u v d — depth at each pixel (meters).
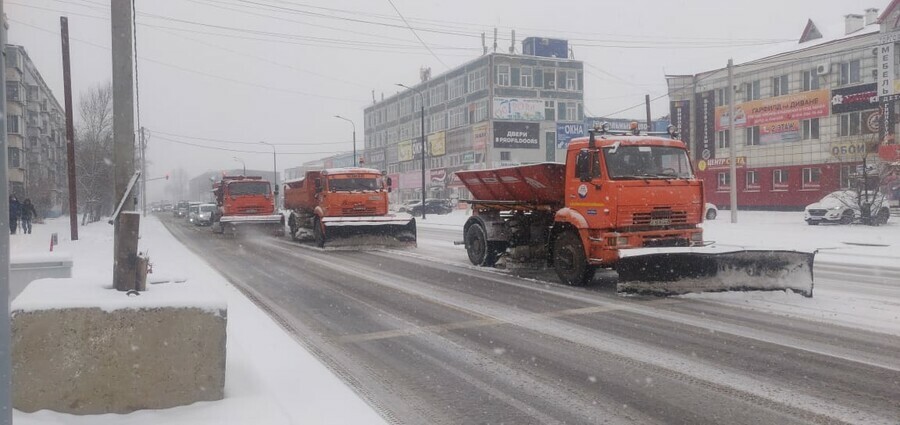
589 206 11.20
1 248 3.05
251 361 6.42
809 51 44.59
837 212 31.42
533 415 5.04
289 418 4.64
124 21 5.71
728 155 50.44
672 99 52.53
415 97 80.25
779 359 6.46
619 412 5.07
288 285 12.43
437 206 59.75
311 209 25.14
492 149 63.72
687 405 5.18
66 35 23.08
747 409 5.05
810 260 10.28
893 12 39.25
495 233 14.90
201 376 4.93
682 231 11.16
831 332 7.62
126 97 5.64
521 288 11.67
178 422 4.52
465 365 6.52
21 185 50.41
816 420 4.78
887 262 16.25
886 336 7.39
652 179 11.02
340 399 5.29
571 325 8.31
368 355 6.94
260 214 30.06
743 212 46.88
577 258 11.55
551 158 65.94
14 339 4.57
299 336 7.89
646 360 6.55
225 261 17.20
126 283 5.23
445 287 11.94
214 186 34.97
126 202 5.42
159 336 4.82
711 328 7.94
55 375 4.62
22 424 4.39
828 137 43.44
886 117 39.78
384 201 22.77
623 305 9.66
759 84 48.19
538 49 66.69
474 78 66.62
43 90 62.00
